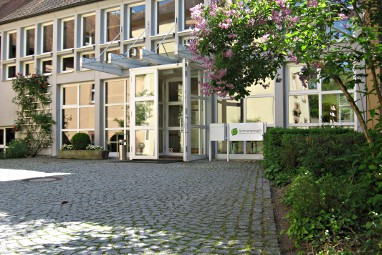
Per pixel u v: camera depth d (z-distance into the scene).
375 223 3.43
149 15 16.95
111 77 17.53
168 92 16.62
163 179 9.34
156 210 6.06
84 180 9.44
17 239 4.61
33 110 19.69
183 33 16.16
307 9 5.25
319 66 5.33
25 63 20.88
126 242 4.42
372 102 7.02
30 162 15.08
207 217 5.54
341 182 4.74
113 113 17.77
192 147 14.73
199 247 4.20
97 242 4.44
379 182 3.93
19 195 7.56
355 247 3.59
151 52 14.69
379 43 4.80
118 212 5.97
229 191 7.51
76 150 16.83
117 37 17.92
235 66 6.41
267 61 6.43
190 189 7.86
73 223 5.33
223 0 6.59
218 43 6.47
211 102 15.35
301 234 4.12
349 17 5.39
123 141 16.03
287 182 7.81
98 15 18.16
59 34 19.42
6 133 21.38
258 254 3.95
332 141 6.93
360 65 5.13
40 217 5.71
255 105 14.54
